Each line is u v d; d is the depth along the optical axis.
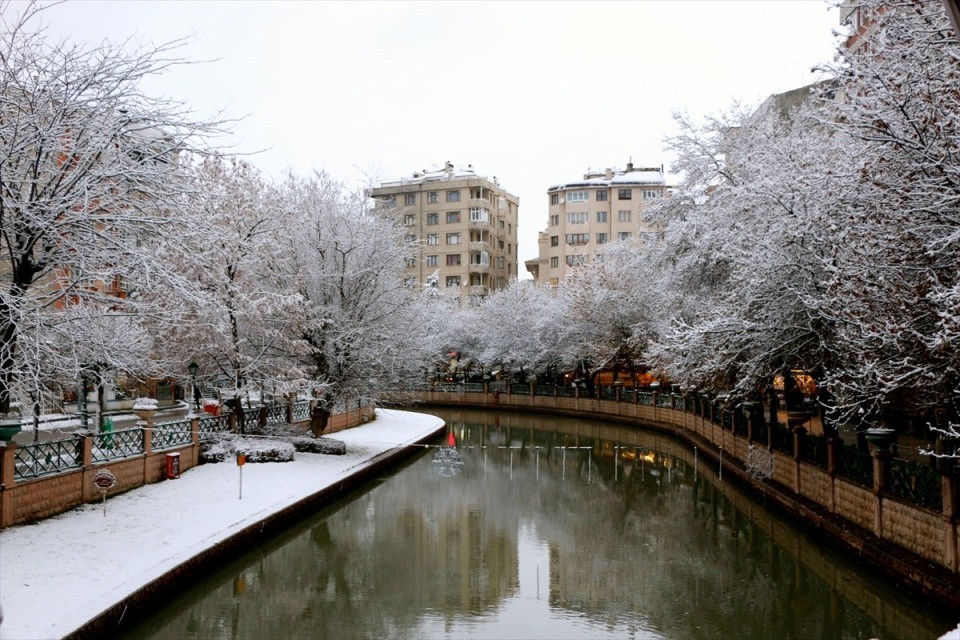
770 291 15.37
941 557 10.87
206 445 21.00
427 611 12.07
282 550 15.62
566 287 48.12
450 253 80.50
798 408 20.70
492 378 58.47
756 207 17.03
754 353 16.42
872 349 10.86
